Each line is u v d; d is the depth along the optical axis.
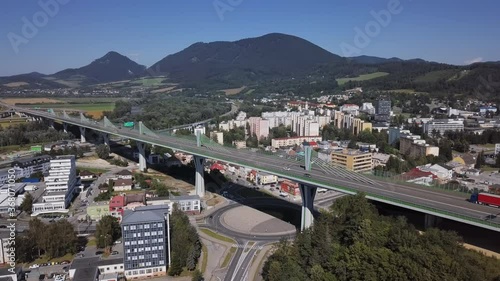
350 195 130.00
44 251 140.38
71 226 144.00
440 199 123.75
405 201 120.25
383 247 104.50
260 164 178.12
